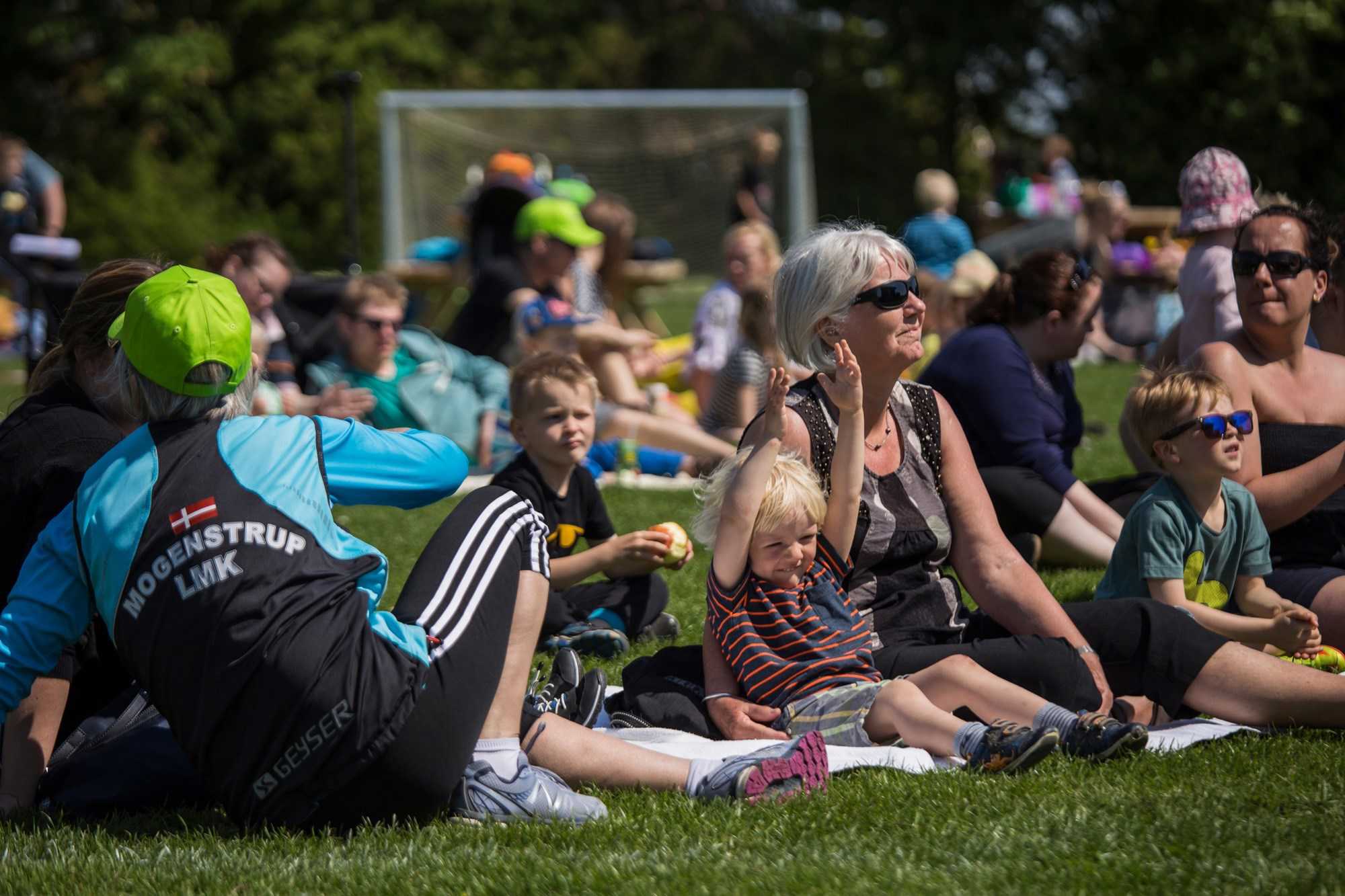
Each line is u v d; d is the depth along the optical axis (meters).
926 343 25.25
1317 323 13.67
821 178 92.50
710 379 24.84
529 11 99.56
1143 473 16.27
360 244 79.69
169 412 8.29
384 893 7.41
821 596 10.20
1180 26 72.69
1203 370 12.58
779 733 9.92
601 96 58.41
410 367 21.56
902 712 9.50
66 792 8.96
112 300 9.07
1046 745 8.89
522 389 13.95
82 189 72.00
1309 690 9.69
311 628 7.90
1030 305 15.61
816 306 10.26
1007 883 7.30
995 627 10.69
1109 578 11.82
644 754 9.09
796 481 9.96
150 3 82.62
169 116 80.50
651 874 7.55
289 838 8.11
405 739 8.01
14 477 8.92
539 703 10.19
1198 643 9.91
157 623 7.88
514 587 8.64
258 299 20.72
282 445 8.29
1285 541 12.41
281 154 80.94
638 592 13.85
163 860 7.95
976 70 81.56
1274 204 13.03
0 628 8.19
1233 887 7.14
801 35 93.56
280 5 84.00
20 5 78.50
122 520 8.01
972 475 10.75
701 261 60.81
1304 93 68.75
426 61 89.19
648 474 22.83
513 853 7.92
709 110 59.97
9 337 45.97
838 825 8.29
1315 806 8.31
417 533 19.53
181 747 8.20
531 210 25.00
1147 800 8.45
